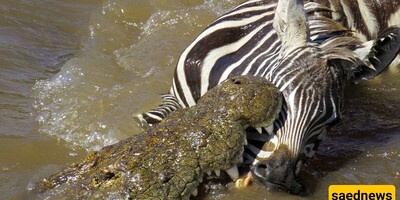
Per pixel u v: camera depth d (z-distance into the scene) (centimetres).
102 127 1388
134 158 1015
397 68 1488
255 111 1068
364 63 1188
